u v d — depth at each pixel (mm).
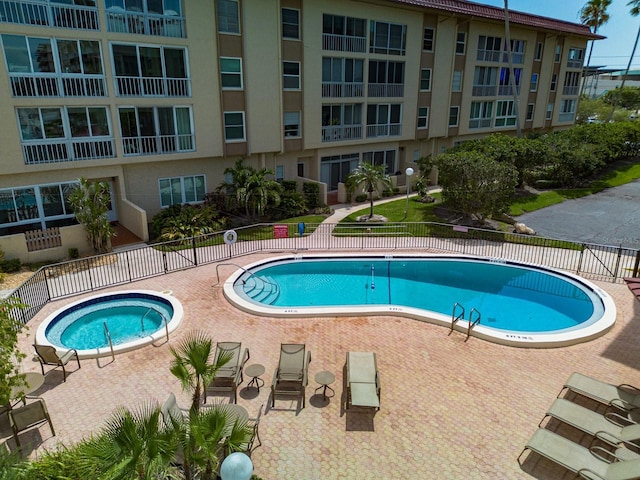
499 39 35219
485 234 21375
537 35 37938
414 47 29766
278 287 17016
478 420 9094
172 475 6688
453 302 16000
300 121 26125
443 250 19750
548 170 32469
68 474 6574
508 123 39219
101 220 18422
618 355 11508
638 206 26688
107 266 17531
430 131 33125
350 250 19734
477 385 10250
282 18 23672
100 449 5758
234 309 14148
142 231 20219
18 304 8750
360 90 28234
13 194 18688
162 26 20109
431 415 9250
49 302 14500
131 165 21500
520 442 8500
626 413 8945
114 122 19969
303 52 24797
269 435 8688
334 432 8773
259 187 22297
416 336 12469
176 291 15461
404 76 30047
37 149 18453
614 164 37750
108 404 9562
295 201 25141
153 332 13195
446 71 32406
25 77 17516
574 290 16297
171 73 20969
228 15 21750
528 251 19500
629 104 81438
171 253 18859
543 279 17328
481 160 21375
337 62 26766
